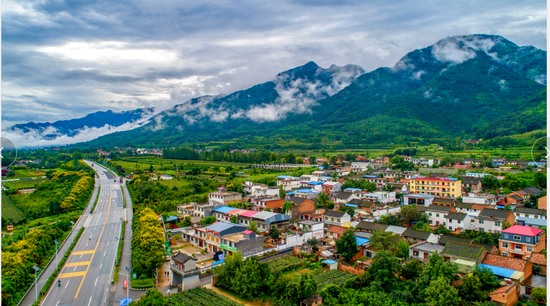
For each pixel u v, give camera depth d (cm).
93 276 9256
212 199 17325
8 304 7406
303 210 14412
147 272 9400
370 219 13750
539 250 9381
